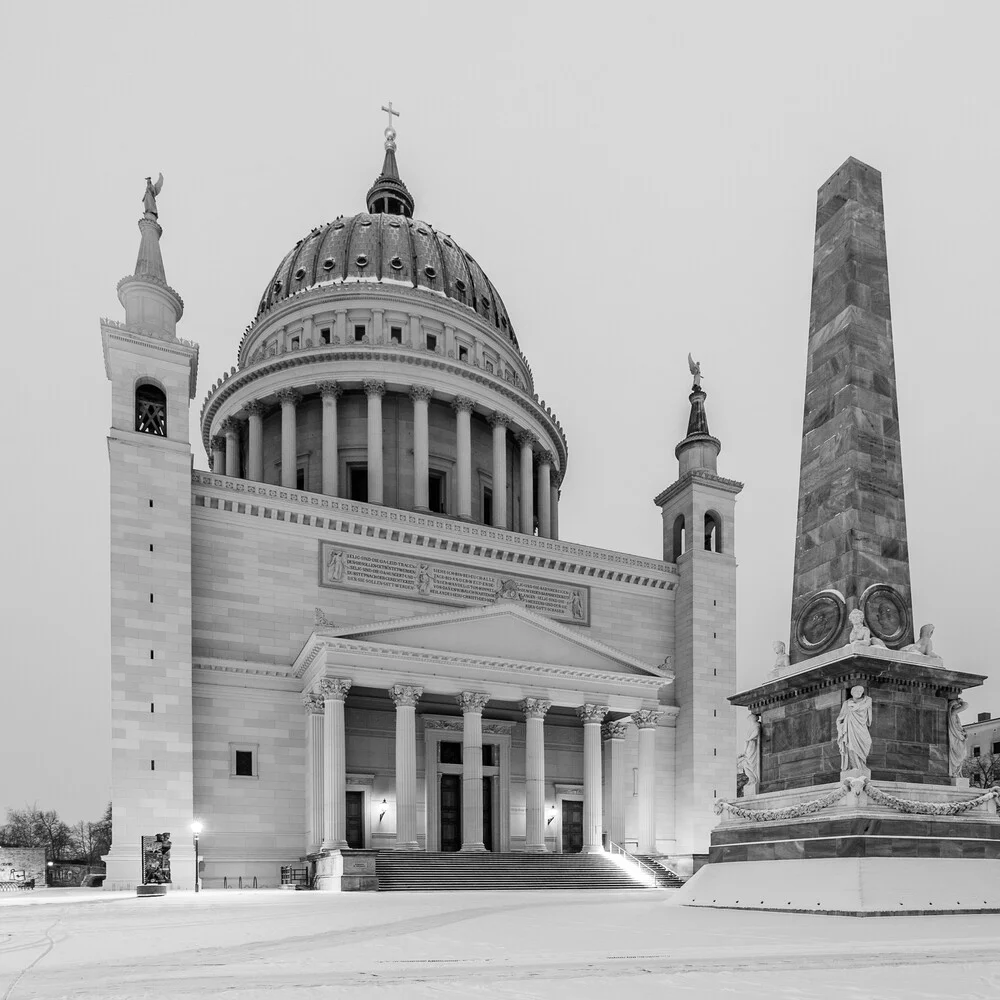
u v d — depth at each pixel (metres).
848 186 27.12
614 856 49.75
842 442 25.20
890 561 24.44
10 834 129.88
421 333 78.19
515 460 81.25
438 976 9.78
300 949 13.53
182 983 9.58
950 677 23.19
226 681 49.38
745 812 23.88
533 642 52.06
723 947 12.59
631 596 64.12
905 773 22.17
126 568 47.03
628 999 8.02
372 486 69.25
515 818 55.84
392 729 53.75
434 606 57.00
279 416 76.00
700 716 60.91
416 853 44.34
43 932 17.67
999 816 22.48
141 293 51.81
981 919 17.61
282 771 49.50
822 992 8.41
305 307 78.19
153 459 48.94
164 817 44.75
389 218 86.00
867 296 26.34
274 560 53.03
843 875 19.52
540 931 15.94
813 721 23.39
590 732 52.19
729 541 66.62
